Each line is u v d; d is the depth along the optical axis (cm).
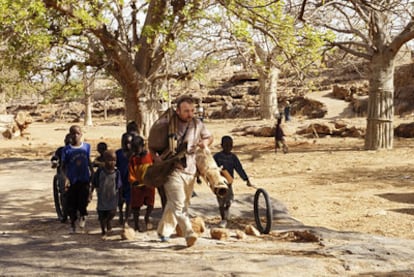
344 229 974
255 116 6019
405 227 977
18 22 1639
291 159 2184
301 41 1839
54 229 857
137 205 787
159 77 2122
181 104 652
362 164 1953
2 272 561
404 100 4156
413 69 4400
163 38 2017
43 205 1186
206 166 655
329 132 3216
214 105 6712
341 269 577
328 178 1661
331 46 2305
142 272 556
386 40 2328
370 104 2381
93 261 603
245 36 1869
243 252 649
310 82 2006
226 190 646
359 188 1451
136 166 723
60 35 1892
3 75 2627
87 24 1712
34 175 1741
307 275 555
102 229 775
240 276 539
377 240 725
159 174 648
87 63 2078
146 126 2092
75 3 1708
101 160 796
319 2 1894
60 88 2173
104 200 768
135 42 2095
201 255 626
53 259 612
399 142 2723
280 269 567
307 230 784
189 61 2128
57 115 7588
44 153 2859
